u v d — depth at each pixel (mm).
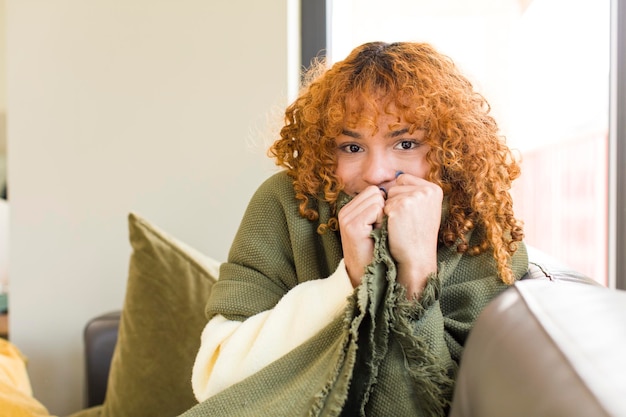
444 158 841
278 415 671
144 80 1566
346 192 876
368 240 773
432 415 687
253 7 1527
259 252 918
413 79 831
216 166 1545
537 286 384
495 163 886
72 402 1613
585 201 1910
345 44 1669
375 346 697
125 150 1576
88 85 1583
